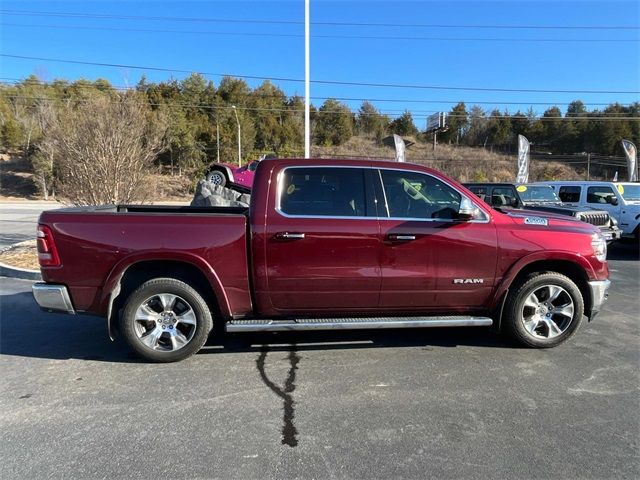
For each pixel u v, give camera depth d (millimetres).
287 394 4016
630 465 3020
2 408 3766
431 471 2945
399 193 4809
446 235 4734
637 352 5043
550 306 5055
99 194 11562
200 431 3414
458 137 96500
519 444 3254
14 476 2883
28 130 60938
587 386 4188
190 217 4543
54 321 6105
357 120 99562
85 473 2918
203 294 4785
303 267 4590
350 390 4094
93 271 4477
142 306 4594
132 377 4363
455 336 5555
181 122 61969
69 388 4133
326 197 4703
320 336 5527
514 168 66750
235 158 68438
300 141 82688
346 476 2891
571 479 2875
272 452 3148
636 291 8070
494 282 4871
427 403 3855
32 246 11562
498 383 4246
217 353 4977
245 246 4570
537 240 4867
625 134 83188
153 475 2896
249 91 88375
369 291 4715
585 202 14078
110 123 11859
